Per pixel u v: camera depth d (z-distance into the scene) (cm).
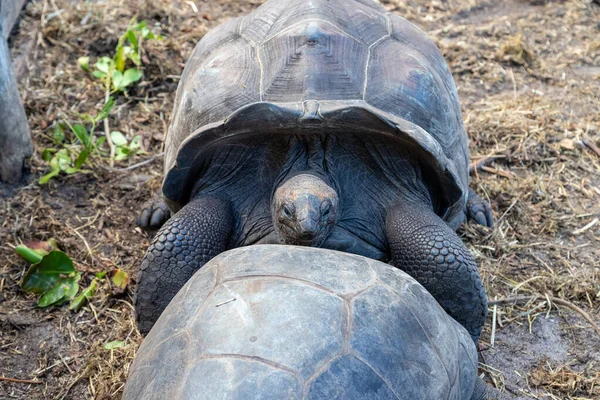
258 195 422
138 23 745
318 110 377
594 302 496
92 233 541
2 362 446
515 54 756
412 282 336
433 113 421
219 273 325
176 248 403
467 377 344
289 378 271
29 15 736
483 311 411
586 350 460
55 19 734
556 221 564
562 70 748
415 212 410
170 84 687
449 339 328
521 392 432
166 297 408
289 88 400
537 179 604
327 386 273
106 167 597
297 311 291
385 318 304
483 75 733
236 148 416
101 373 435
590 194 593
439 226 406
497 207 577
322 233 385
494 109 682
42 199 565
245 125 387
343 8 454
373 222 419
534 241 548
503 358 455
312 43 411
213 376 274
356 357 284
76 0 778
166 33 744
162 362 296
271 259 324
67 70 686
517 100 697
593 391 431
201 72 441
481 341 466
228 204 424
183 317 311
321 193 384
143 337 433
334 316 293
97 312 480
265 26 449
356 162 415
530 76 737
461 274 395
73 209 560
